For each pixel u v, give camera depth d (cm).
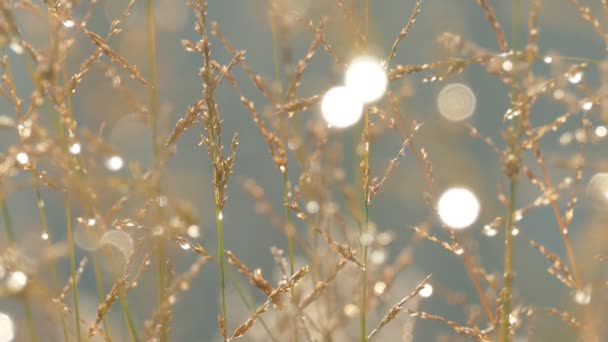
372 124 97
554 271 96
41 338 101
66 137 95
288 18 104
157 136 95
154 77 96
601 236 102
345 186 105
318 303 102
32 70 93
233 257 94
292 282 94
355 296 104
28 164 93
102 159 98
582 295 95
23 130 93
